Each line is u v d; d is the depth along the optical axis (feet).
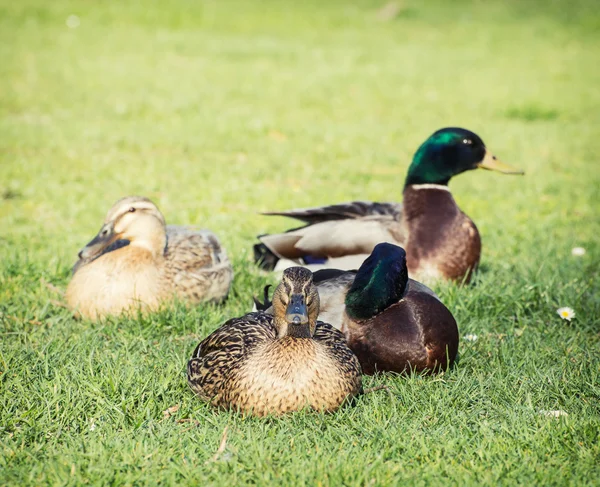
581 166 67.31
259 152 68.95
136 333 30.01
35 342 28.89
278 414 22.21
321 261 35.99
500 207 54.60
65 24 137.59
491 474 20.10
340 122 83.41
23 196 52.06
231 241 42.88
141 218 32.07
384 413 23.21
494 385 25.59
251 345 23.26
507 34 152.66
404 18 166.09
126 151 67.21
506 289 35.01
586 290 35.73
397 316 26.27
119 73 103.09
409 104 93.66
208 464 20.44
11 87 90.84
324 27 152.35
